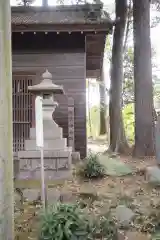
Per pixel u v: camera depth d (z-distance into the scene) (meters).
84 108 10.27
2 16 3.13
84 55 10.34
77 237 3.07
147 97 10.49
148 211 4.66
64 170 6.45
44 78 6.64
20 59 10.38
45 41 10.38
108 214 4.40
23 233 4.03
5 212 3.15
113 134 12.70
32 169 6.38
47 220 3.18
